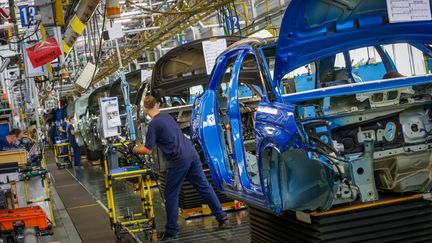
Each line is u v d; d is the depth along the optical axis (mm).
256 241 5801
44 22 9625
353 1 4125
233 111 5785
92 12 9484
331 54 4750
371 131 4477
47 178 8391
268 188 4512
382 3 4211
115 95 12641
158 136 6602
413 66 10453
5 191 7039
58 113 25312
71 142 18062
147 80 9391
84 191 11922
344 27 4426
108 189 6977
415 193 4695
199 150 7926
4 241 5398
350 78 5664
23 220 5461
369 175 4238
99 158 17422
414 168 4480
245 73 7180
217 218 6906
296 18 4230
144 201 7102
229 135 6141
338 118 4406
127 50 21094
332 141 4320
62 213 9391
